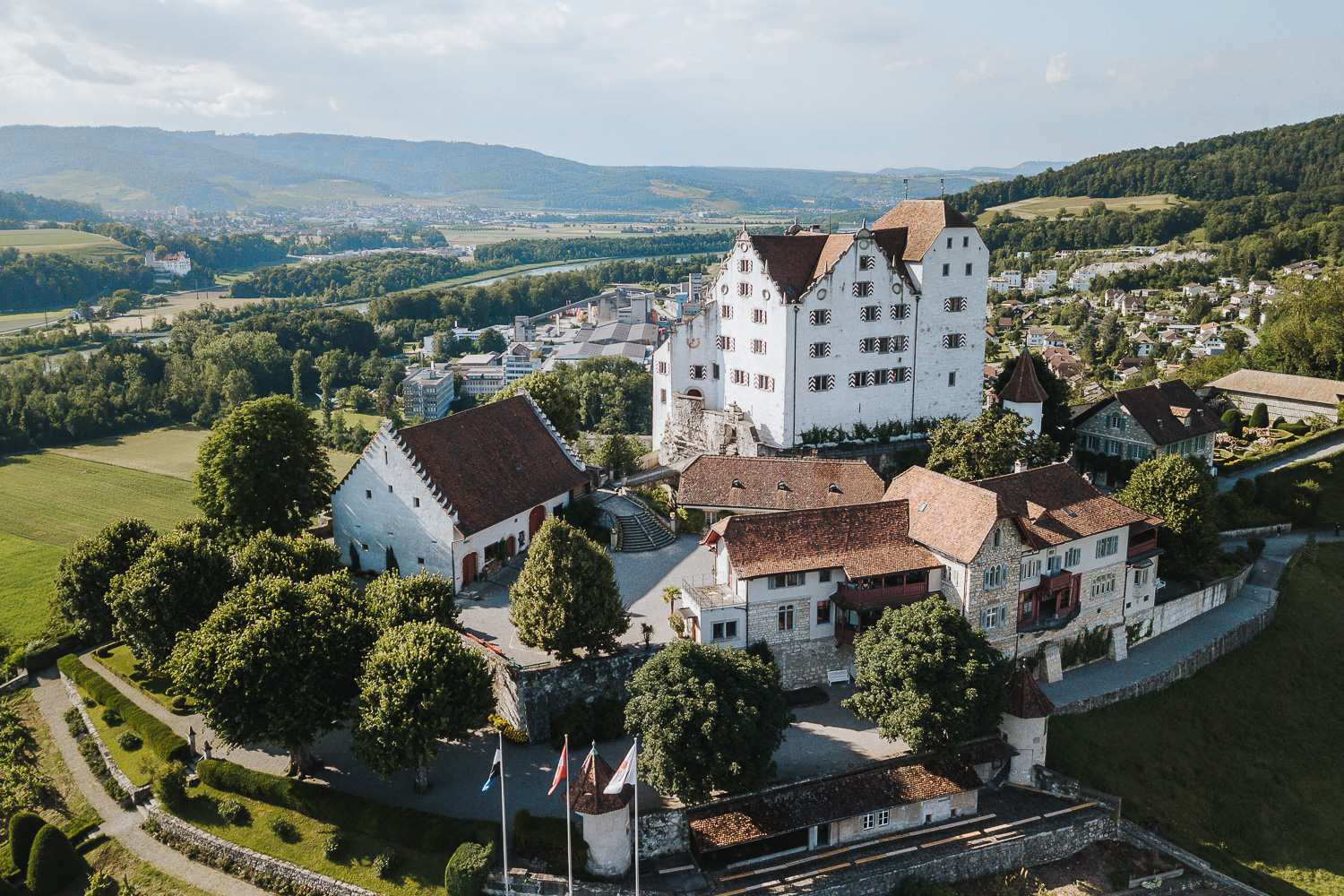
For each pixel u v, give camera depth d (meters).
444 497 92.50
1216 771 84.25
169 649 82.38
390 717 66.00
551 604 74.81
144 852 70.25
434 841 65.06
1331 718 93.88
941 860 68.44
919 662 70.69
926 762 72.56
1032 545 82.00
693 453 127.81
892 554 82.38
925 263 119.69
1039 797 75.56
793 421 116.44
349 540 100.19
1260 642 101.38
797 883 65.19
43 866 67.75
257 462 99.25
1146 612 96.00
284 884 65.88
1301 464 130.12
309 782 71.19
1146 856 73.31
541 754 75.06
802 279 118.38
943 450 104.88
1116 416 127.94
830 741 75.69
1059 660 88.25
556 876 62.97
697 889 63.88
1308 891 74.38
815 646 82.75
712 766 65.06
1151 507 101.19
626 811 64.31
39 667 96.19
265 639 69.81
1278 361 187.75
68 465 182.38
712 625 78.56
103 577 89.19
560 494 107.62
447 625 79.31
